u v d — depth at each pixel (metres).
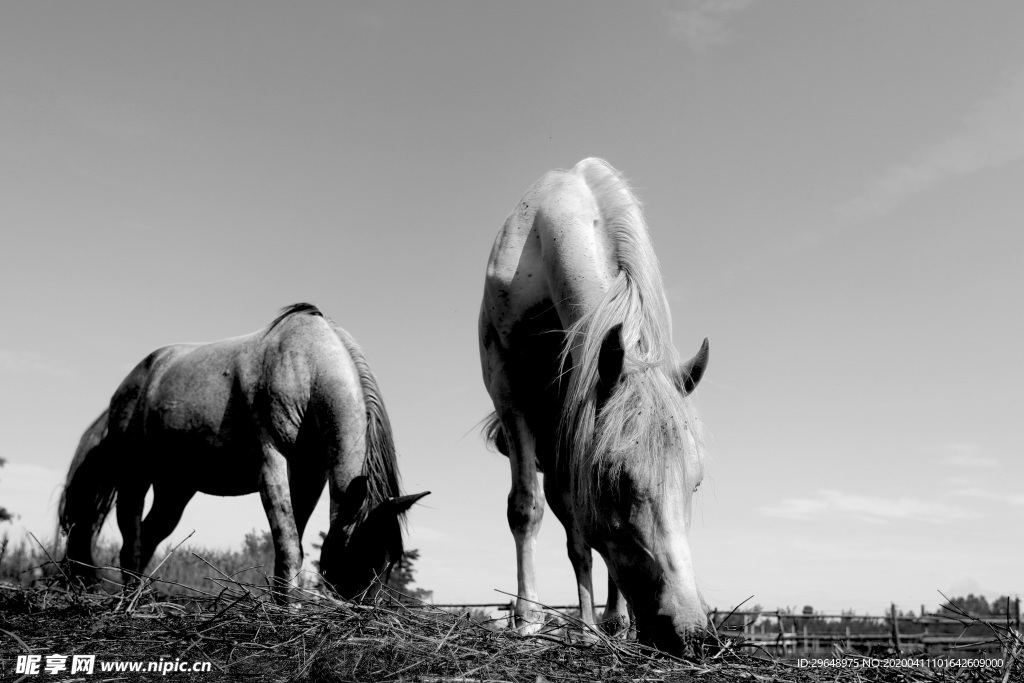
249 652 3.72
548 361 4.86
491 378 5.11
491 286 5.01
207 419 7.46
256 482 7.60
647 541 3.43
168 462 7.94
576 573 4.96
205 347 8.07
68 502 8.54
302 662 3.48
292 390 6.99
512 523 4.80
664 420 3.51
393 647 3.47
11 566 7.45
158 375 8.24
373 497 6.70
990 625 3.67
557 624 4.04
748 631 12.60
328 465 6.86
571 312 4.37
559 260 4.49
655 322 4.01
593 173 4.91
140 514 8.55
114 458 8.52
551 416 4.88
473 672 3.22
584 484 3.64
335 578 6.29
